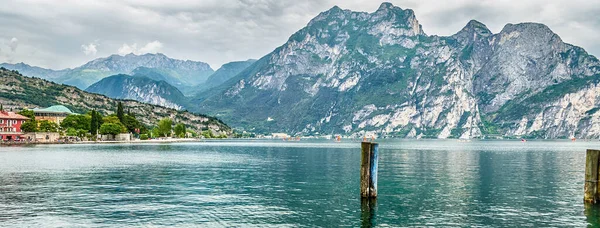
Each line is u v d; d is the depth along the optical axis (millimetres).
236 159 125875
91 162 106125
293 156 145625
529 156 155750
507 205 49625
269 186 64188
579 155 164875
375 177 52969
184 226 39625
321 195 55938
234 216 43656
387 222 41594
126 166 96188
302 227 39688
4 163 100500
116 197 53750
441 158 137875
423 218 43188
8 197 53156
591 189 48812
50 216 42875
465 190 60656
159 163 106062
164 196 54719
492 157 146875
